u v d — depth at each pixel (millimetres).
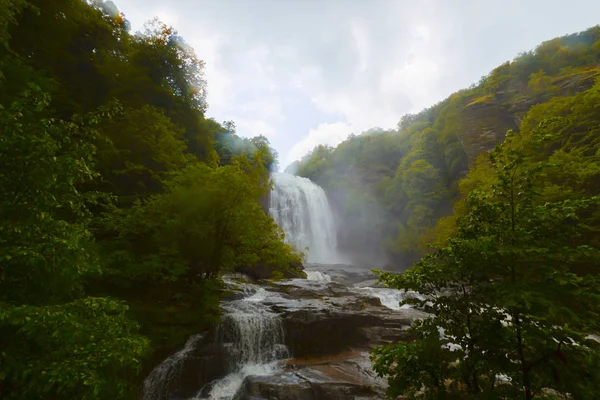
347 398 8812
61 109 15383
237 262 13742
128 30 25109
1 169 3566
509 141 3330
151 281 11938
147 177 17703
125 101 19562
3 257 3250
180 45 26438
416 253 43781
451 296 3521
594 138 23125
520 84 50375
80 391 3771
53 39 15742
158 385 9617
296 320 13219
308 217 54000
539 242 2934
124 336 4078
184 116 25469
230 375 10844
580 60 47719
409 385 3570
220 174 11891
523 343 3023
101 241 10727
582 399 2492
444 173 48438
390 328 14445
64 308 3801
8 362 3307
